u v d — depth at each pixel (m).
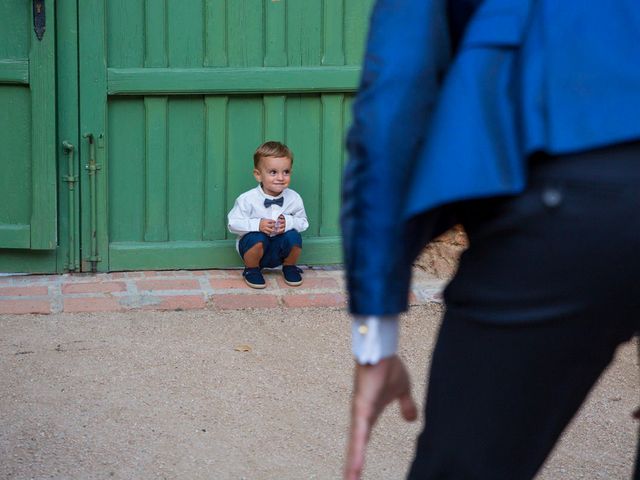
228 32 5.30
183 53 5.28
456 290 1.62
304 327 4.74
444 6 1.63
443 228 1.67
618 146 1.47
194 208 5.43
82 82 5.22
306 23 5.34
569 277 1.50
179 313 4.87
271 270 5.50
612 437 3.62
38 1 5.08
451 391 1.64
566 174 1.47
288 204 5.31
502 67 1.55
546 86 1.51
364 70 1.61
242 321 4.79
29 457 3.38
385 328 1.62
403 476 3.31
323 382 4.11
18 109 5.18
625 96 1.47
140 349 4.40
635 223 1.46
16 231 5.24
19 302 4.93
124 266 5.39
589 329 1.55
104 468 3.32
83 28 5.19
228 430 3.63
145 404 3.83
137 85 5.24
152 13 5.23
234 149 5.41
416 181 1.52
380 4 1.63
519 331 1.56
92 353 4.34
